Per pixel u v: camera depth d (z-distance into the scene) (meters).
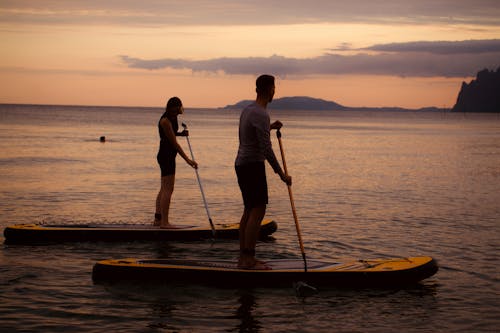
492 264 7.53
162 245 8.43
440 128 94.12
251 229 6.38
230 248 8.30
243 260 6.43
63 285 6.22
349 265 6.62
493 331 5.07
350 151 34.44
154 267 6.37
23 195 13.66
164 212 8.98
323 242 8.79
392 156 30.42
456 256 7.96
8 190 14.48
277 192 15.48
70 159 25.11
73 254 7.75
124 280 6.37
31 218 10.62
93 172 19.72
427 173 21.20
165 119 8.86
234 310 5.51
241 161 6.38
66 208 11.92
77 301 5.69
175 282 6.35
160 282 6.34
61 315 5.29
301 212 11.91
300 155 30.62
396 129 86.12
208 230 8.90
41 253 7.77
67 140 40.50
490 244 8.80
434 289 6.32
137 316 5.29
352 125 111.12
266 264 6.67
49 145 34.59
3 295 5.84
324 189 16.14
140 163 23.78
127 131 59.09
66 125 72.94
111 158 26.16
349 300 5.87
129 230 8.71
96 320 5.17
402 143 44.88
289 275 6.29
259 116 6.24
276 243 8.68
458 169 23.00
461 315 5.48
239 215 11.48
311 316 5.38
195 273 6.34
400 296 6.04
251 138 6.30
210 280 6.31
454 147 39.75
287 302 5.77
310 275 6.30
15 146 32.78
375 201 13.70
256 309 5.55
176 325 5.09
